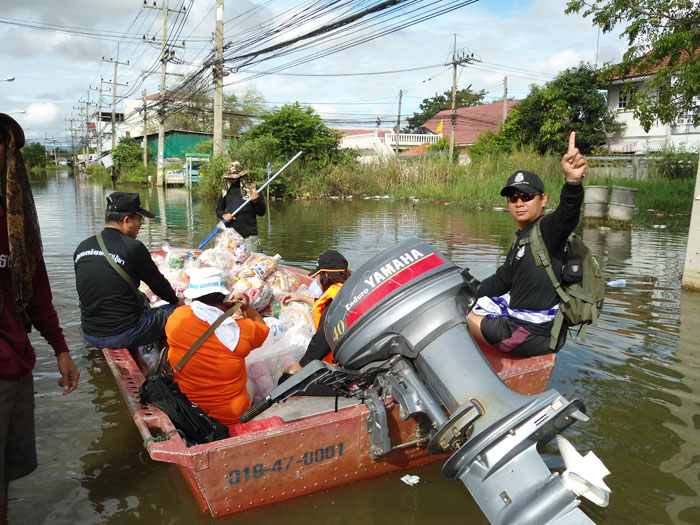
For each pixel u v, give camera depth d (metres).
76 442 2.91
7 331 1.90
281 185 24.23
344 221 14.31
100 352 4.21
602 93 27.97
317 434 2.37
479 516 2.36
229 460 2.20
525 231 3.04
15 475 2.02
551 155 25.53
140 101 64.19
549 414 2.01
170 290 3.71
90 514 2.32
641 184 19.00
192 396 2.72
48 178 50.25
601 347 4.39
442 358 2.41
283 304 4.29
